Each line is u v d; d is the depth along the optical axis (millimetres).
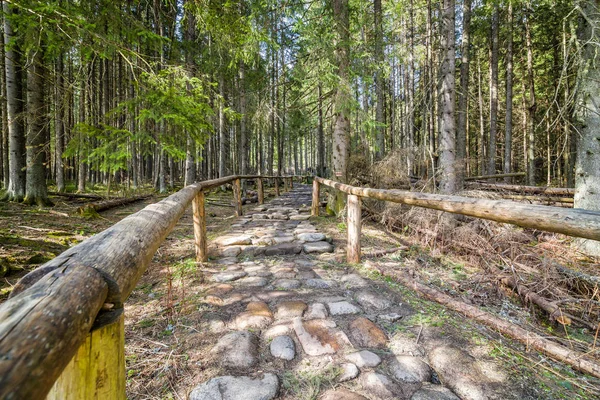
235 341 1939
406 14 11680
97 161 4992
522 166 20531
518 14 12766
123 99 12227
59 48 4816
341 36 6332
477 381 1615
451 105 5922
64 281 652
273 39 7070
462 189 6125
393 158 6887
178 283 3025
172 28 9328
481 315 2398
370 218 6859
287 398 1494
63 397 711
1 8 5477
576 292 3621
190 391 1534
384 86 18016
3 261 3303
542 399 1526
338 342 1968
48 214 6305
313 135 30734
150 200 10422
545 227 1285
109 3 4688
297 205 9336
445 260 4246
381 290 2873
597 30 4934
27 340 453
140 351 1878
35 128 7391
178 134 5434
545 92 15742
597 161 5215
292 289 2865
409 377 1648
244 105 12562
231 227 5746
